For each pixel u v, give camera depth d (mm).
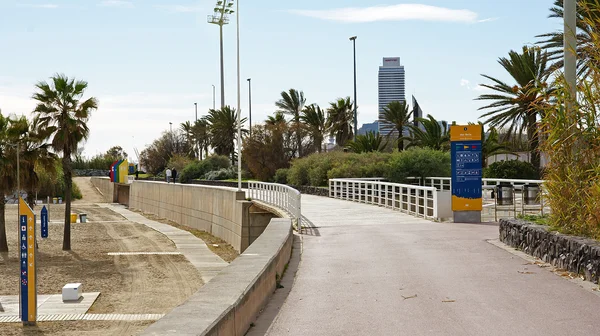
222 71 89000
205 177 84625
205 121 101500
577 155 11656
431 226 20062
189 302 6711
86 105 37812
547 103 12453
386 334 7441
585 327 7480
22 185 36281
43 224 41938
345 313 8570
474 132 20953
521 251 13641
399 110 57594
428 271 11664
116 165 96062
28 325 16938
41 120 37094
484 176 38406
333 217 24469
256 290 8367
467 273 11297
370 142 56344
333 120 71812
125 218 64000
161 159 121688
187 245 39625
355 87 57188
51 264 30922
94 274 27656
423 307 8789
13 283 24672
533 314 8172
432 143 51625
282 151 67125
